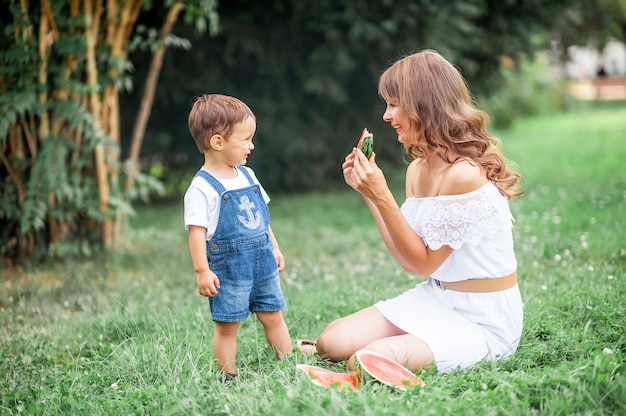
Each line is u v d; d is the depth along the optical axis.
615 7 17.41
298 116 10.88
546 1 10.55
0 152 5.89
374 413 2.42
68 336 4.08
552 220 6.84
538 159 13.43
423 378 2.93
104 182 6.38
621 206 7.16
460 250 3.14
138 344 3.75
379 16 9.54
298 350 3.45
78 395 3.02
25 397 3.10
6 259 6.20
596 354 2.98
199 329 3.96
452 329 3.13
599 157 12.71
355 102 10.95
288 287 4.94
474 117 3.15
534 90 25.64
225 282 3.22
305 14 9.77
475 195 3.06
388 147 11.32
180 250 6.87
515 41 10.91
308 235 7.56
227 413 2.62
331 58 9.93
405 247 3.10
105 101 6.40
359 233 7.52
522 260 5.29
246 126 3.23
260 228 3.30
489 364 3.04
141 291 5.18
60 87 5.98
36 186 5.87
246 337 3.80
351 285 4.93
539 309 3.81
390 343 3.06
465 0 9.57
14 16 5.61
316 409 2.48
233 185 3.25
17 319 4.50
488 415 2.46
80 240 6.45
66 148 6.07
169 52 9.66
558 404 2.50
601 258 5.07
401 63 3.21
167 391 2.92
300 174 11.02
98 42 6.29
